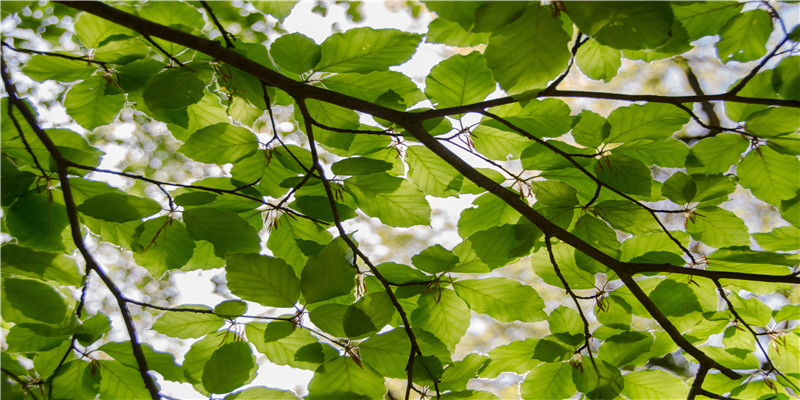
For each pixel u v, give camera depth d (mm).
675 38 2168
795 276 2205
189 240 2293
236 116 2377
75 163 2219
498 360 2307
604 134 2254
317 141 2314
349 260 2170
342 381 2203
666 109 2244
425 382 2189
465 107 2230
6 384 2195
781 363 2324
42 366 2238
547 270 2342
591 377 2256
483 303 2285
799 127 2244
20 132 2209
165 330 2236
